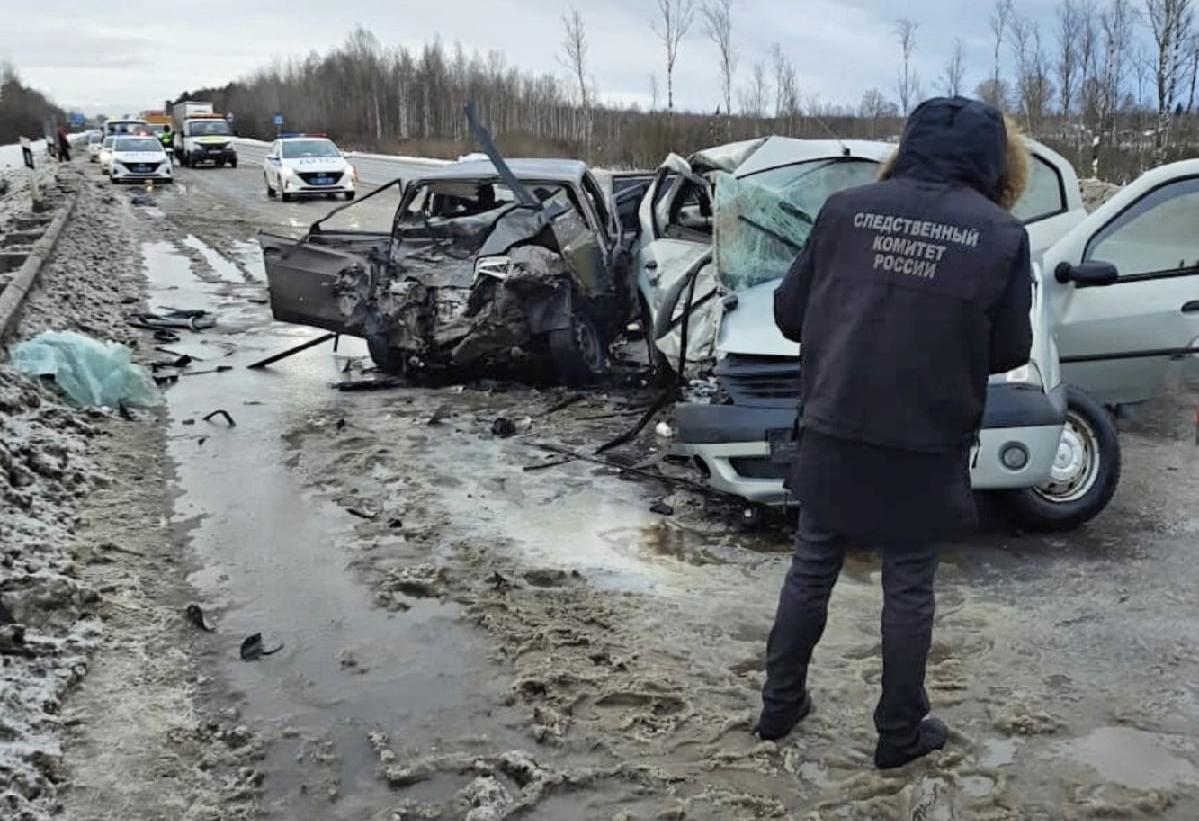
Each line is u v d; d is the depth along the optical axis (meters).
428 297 7.98
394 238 8.65
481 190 9.09
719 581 4.73
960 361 2.95
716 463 5.04
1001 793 3.20
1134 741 3.48
